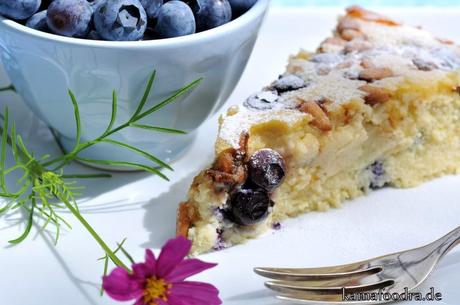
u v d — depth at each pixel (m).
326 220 0.42
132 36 0.38
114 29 0.38
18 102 0.46
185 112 0.41
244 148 0.40
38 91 0.40
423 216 0.42
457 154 0.45
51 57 0.38
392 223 0.41
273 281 0.38
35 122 0.45
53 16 0.38
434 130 0.44
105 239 0.39
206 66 0.40
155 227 0.40
